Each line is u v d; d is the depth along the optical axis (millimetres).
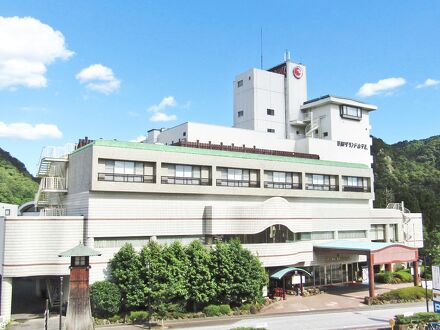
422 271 63219
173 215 46688
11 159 156250
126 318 38312
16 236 38781
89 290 36000
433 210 99250
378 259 48750
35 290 53000
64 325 36094
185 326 36625
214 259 42438
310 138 66625
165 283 39812
